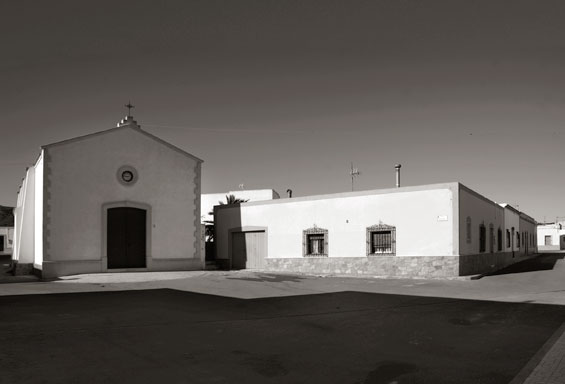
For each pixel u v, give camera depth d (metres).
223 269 25.02
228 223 25.98
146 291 14.89
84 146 20.64
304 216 23.05
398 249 20.41
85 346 7.70
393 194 20.69
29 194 22.66
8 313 10.74
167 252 22.55
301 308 11.75
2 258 37.91
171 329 9.13
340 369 6.52
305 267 22.69
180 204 23.14
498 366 6.66
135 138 22.06
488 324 9.71
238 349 7.61
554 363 6.65
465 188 20.48
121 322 9.79
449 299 13.27
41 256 19.64
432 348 7.70
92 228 20.59
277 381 6.00
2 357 6.99
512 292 14.86
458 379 6.08
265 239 24.42
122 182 21.53
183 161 23.44
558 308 11.69
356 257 21.33
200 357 7.11
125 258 21.53
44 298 13.19
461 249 19.69
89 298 13.27
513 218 35.03
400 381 6.01
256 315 10.77
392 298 13.46
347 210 21.78
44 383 5.84
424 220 19.91
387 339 8.37
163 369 6.46
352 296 13.88
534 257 39.97
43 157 19.61
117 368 6.49
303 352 7.45
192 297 13.59
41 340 8.09
